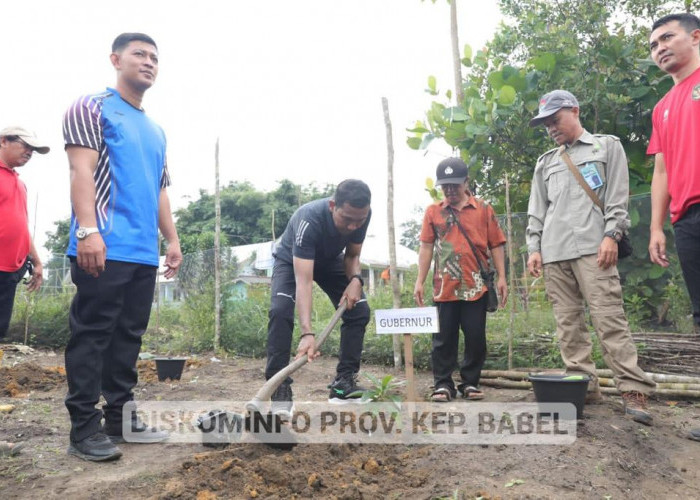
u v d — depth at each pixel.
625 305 5.70
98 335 3.20
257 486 2.63
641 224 5.64
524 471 2.76
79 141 3.07
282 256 4.08
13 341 9.57
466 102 6.43
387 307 6.79
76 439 3.19
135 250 3.28
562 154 4.05
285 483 2.67
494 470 2.79
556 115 3.96
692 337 5.08
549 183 4.11
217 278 8.38
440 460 2.93
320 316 8.52
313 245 3.73
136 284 3.42
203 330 8.62
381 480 2.75
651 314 5.71
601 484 2.65
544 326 5.64
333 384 4.43
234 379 6.09
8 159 4.70
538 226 4.21
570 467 2.78
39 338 9.60
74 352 3.17
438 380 4.59
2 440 3.58
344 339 4.37
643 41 6.96
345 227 3.67
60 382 5.76
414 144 6.69
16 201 4.76
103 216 3.20
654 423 3.63
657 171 3.80
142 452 3.33
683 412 4.06
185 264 9.54
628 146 6.30
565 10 6.80
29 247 4.96
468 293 4.48
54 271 11.98
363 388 4.48
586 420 3.48
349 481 2.70
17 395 5.16
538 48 7.07
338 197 3.57
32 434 3.72
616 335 3.74
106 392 3.51
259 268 9.51
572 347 4.02
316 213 3.76
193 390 5.28
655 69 6.03
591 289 3.81
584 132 4.05
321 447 3.09
